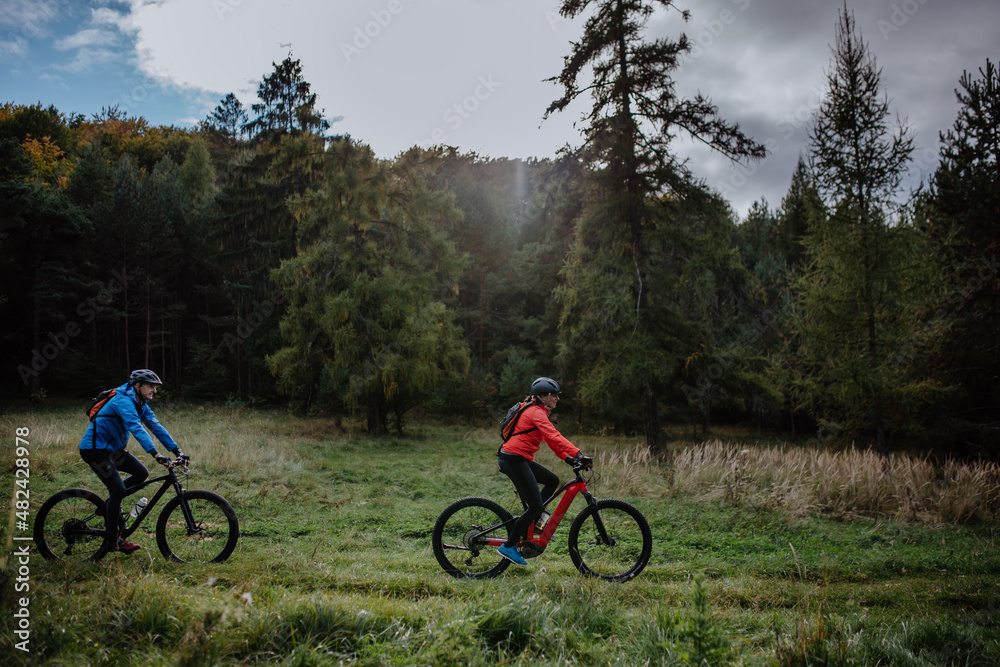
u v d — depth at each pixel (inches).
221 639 110.2
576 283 599.2
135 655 107.7
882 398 434.9
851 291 432.8
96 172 1202.6
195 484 328.8
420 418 997.2
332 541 239.0
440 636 117.6
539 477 180.5
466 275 1214.9
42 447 386.0
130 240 1063.0
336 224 708.7
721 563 221.0
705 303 578.2
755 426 1027.3
